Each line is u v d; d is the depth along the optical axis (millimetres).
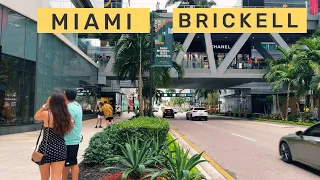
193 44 48094
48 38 20719
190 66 37500
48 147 4273
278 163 9516
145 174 5992
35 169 7543
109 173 6504
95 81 37188
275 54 54156
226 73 37125
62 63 24016
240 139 15945
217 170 8539
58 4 24328
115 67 27250
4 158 9055
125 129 8250
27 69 17875
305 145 8430
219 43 47500
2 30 15492
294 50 31672
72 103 5207
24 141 13078
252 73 37250
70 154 5094
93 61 35438
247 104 53094
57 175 4340
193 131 20797
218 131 20828
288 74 31203
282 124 28891
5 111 15930
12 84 16406
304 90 29828
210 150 12117
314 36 30922
